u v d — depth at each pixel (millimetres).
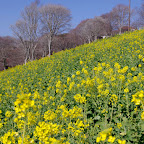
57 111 4082
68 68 10266
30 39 28078
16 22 27453
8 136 2336
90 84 4637
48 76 10258
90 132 3225
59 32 33781
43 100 5434
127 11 41562
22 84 10188
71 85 5082
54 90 6762
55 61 14461
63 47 48062
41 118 4156
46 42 38156
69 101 4922
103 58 10398
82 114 3662
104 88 4938
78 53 13711
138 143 2887
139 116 3311
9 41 42500
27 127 3615
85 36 47281
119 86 4840
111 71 5848
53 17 31844
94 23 44594
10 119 4527
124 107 3938
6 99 7051
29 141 2465
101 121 3805
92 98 4383
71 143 3076
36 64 17531
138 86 4910
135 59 8148
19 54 40625
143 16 30469
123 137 3020
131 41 12820
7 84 11812
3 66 43312
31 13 27266
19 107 2014
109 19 45281
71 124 3336
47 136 2297
